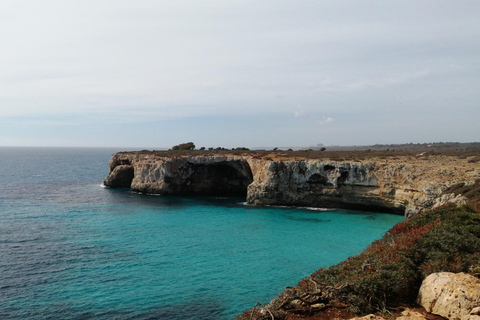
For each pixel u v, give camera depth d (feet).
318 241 125.08
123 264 99.14
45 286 83.56
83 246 115.85
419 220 59.26
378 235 133.39
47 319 68.33
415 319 29.43
